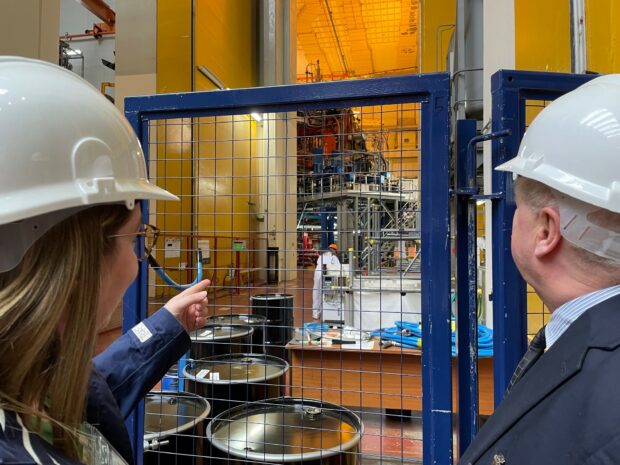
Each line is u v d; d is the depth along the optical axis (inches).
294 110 41.6
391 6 523.5
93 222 18.6
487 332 90.4
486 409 87.0
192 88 246.5
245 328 93.3
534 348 28.5
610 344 18.1
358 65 727.7
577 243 21.3
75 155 18.4
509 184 36.3
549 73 36.4
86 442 19.6
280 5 384.5
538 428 18.6
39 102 18.3
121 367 37.7
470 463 22.2
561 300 22.5
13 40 104.7
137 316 46.3
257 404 57.2
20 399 16.4
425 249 37.7
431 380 37.4
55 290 16.5
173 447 51.6
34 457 15.2
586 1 67.3
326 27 581.9
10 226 16.6
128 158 21.3
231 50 316.5
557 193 22.1
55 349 17.4
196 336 76.2
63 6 410.0
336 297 99.6
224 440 47.4
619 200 19.4
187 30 245.6
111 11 355.9
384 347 91.4
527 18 93.7
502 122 36.2
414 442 99.3
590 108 21.7
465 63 166.1
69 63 378.9
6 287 16.2
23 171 17.1
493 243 38.1
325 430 49.5
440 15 295.4
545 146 22.9
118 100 244.1
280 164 285.1
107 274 20.3
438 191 37.2
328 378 97.0
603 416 16.3
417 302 106.9
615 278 20.7
